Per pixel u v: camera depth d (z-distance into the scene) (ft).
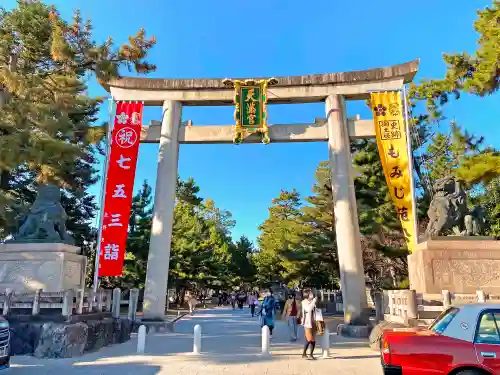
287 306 52.44
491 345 20.12
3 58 57.72
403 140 66.85
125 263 111.86
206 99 70.59
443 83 58.95
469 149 65.77
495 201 96.32
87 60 64.44
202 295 196.85
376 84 69.51
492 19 50.26
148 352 40.63
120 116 69.72
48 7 62.44
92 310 46.47
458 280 48.24
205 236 179.11
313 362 35.58
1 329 25.71
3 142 46.80
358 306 60.49
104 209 65.62
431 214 52.90
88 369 31.58
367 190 84.17
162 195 66.39
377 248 80.12
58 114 58.08
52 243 45.24
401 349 20.93
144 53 65.05
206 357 37.83
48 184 49.78
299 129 69.97
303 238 95.25
